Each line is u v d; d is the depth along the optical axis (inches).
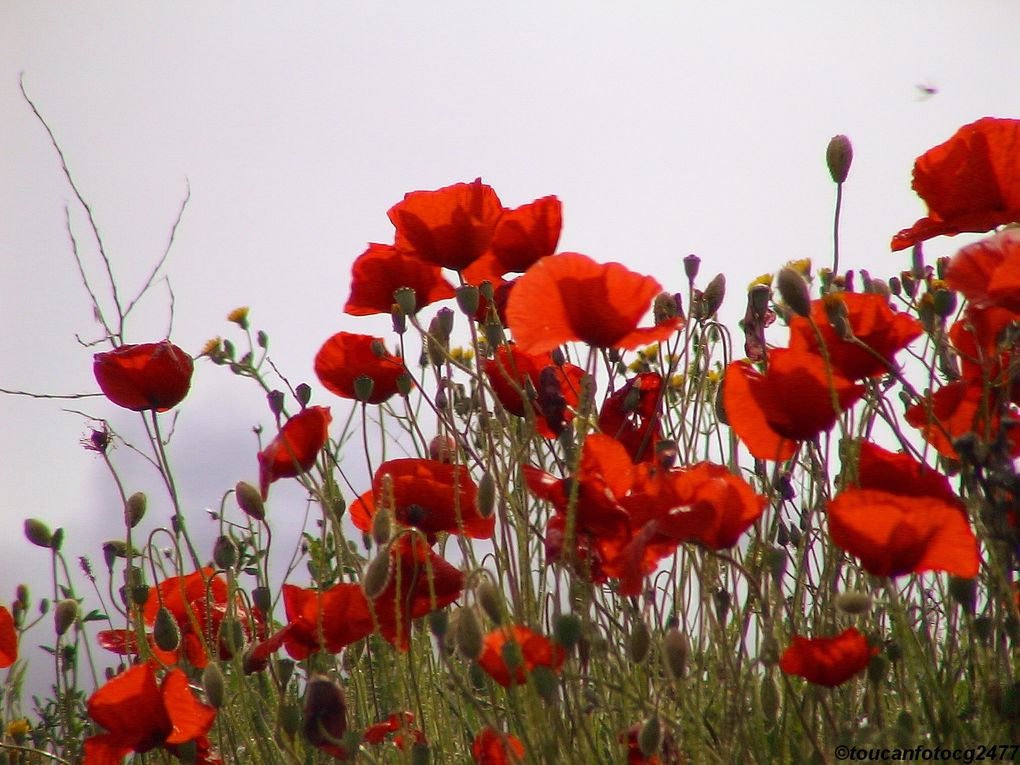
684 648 103.3
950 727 103.6
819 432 104.3
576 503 103.7
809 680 103.0
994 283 102.5
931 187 106.7
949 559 102.0
